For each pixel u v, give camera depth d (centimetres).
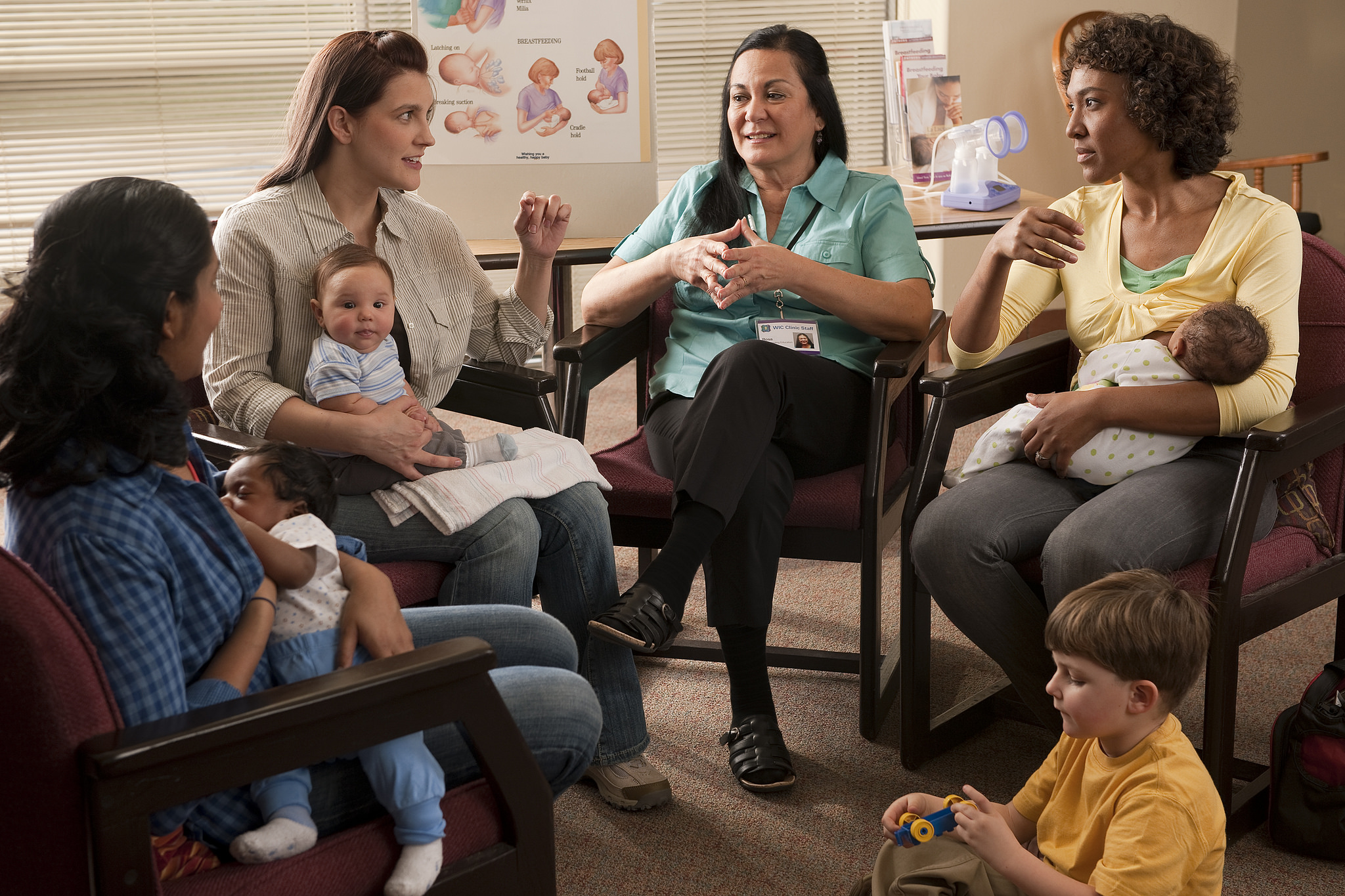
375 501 179
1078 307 210
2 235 400
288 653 125
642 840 183
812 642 248
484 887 118
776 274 205
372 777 115
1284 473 172
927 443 200
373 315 183
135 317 106
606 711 191
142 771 95
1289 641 242
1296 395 197
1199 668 131
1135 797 128
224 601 113
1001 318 214
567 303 304
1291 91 593
